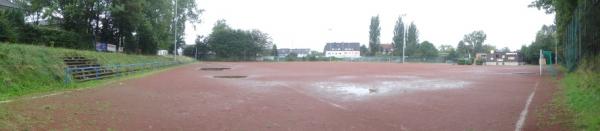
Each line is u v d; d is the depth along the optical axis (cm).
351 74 2778
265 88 1664
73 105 1069
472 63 6359
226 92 1488
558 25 3434
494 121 884
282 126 848
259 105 1136
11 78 1478
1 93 1302
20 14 2836
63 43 3059
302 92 1502
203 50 7806
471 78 2344
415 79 2245
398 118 936
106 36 3878
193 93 1442
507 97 1320
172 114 977
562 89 1452
